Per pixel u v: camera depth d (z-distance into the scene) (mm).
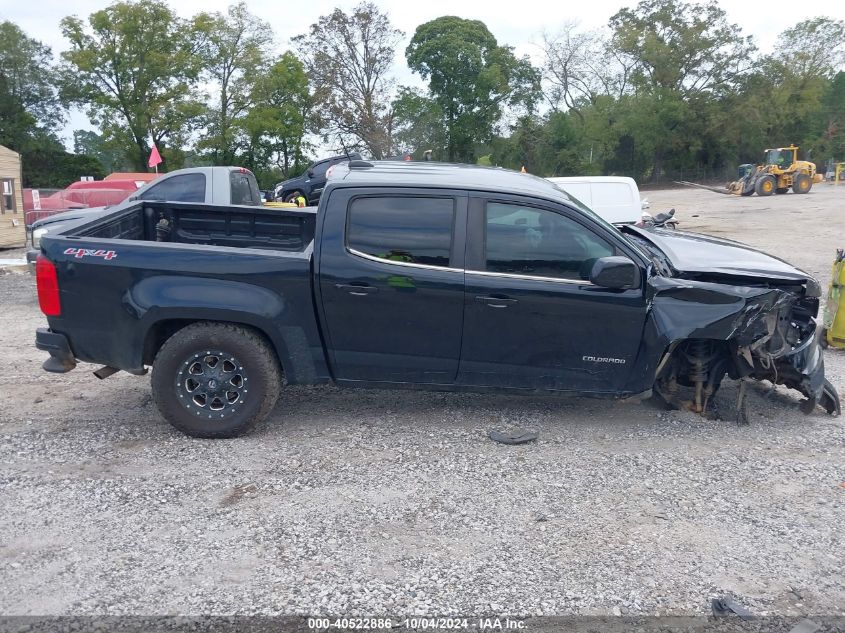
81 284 4941
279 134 46875
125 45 45438
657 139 58938
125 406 5797
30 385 6340
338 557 3645
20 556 3639
